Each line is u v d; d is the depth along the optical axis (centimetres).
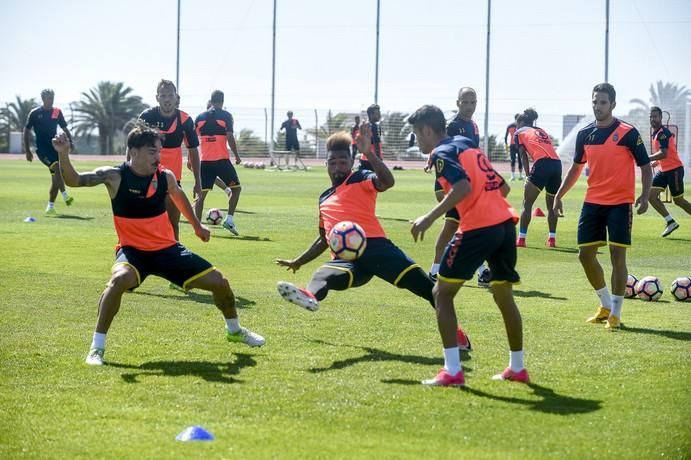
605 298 1116
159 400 736
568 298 1291
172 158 1445
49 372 820
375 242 964
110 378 802
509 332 819
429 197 3366
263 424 676
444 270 803
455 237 805
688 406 741
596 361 897
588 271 1124
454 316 799
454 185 779
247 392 762
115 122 8344
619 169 1108
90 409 709
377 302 1209
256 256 1661
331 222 980
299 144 6206
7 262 1496
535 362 889
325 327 1038
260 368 846
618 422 697
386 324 1059
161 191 898
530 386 798
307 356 896
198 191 1465
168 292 1239
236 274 1450
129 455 607
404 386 789
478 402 745
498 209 807
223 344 940
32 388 767
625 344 980
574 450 634
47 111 2353
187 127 1438
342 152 991
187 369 838
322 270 948
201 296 1216
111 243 1769
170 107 1422
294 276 1439
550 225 1938
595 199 1116
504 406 735
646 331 1058
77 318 1056
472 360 894
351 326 1044
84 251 1647
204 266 908
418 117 837
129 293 1224
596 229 1109
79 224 2123
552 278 1496
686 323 1113
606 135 1117
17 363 848
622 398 763
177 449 618
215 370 835
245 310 1130
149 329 1006
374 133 2447
